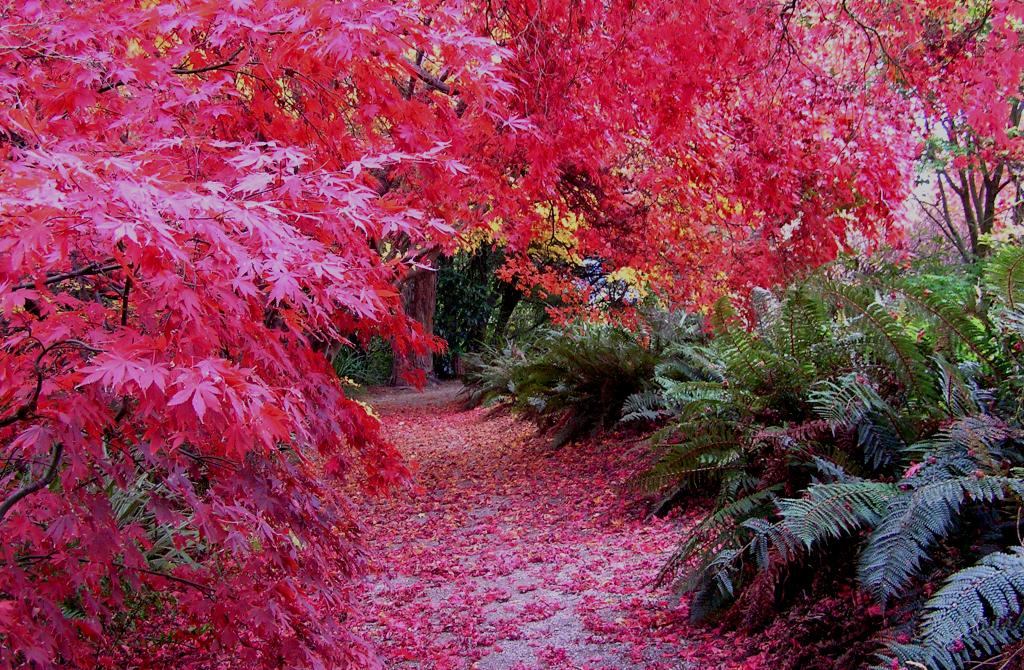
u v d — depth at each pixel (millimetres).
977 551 2721
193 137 2238
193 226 1550
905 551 2598
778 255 6129
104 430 1988
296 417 1983
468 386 17422
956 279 9109
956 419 3074
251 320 2025
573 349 8938
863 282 3604
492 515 6895
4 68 2117
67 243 1510
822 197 6043
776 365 4016
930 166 11062
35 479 2150
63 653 2012
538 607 4230
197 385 1415
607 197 6578
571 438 8844
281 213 1845
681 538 5066
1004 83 5699
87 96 2115
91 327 1786
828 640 2996
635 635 3629
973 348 3268
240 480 2297
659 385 7727
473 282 23656
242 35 2301
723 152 5738
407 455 10844
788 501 3086
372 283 2396
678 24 4273
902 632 2586
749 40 5250
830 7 6031
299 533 2592
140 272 1680
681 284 7301
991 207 11148
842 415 3373
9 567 1906
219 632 2367
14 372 1699
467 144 3287
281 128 2613
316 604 3068
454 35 2385
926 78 5738
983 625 2324
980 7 6531
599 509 6293
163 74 2230
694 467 4199
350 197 1946
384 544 6352
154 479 2449
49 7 2209
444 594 4809
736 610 3414
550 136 4070
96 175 1469
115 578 2162
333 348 4211
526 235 7000
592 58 4094
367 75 2418
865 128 5707
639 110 4703
